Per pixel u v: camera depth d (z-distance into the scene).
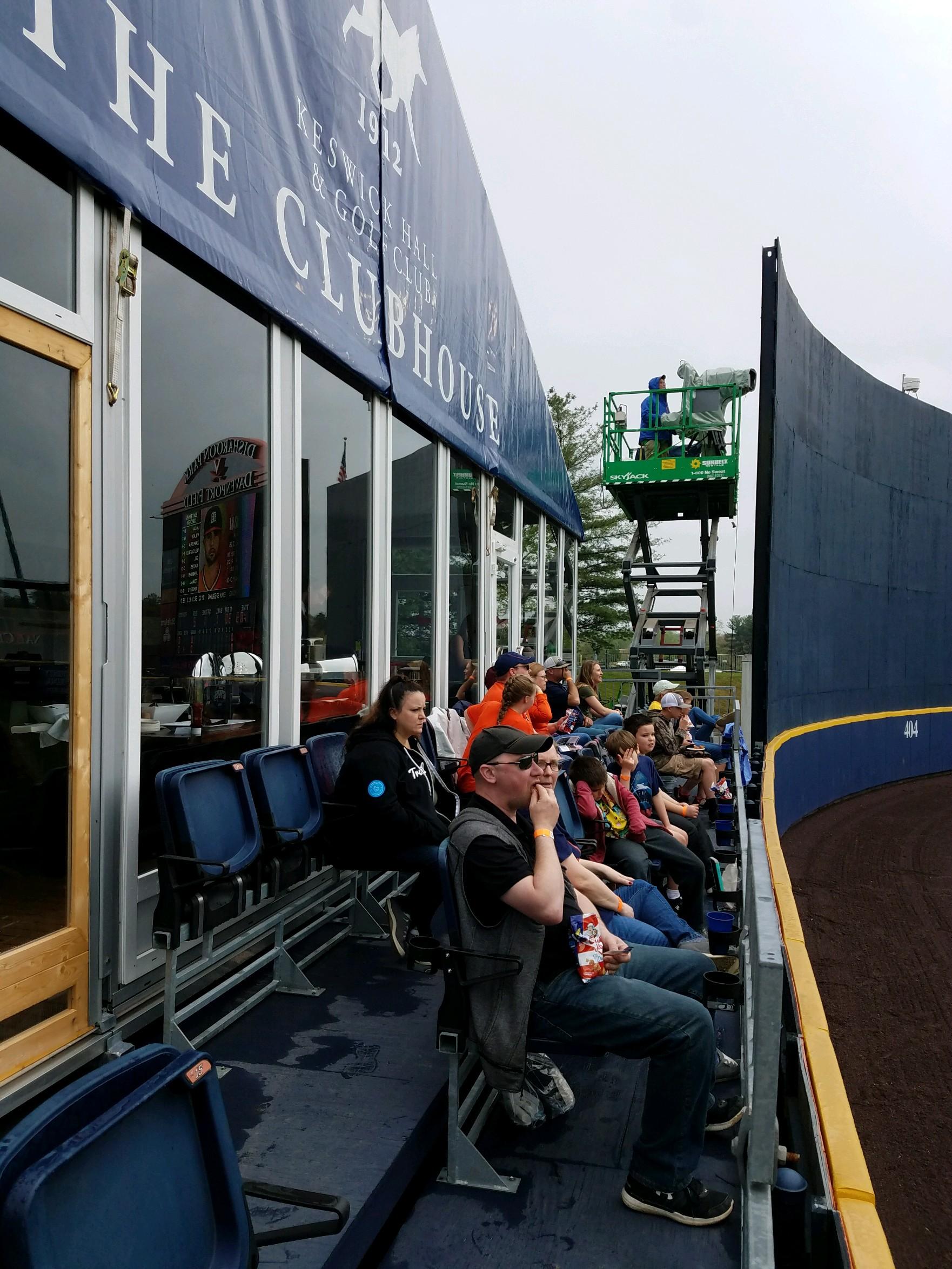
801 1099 3.38
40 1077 2.71
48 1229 1.26
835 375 13.91
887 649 16.44
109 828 3.08
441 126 6.47
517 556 9.27
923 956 7.40
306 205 4.40
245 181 3.84
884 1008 6.32
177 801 3.05
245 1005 3.63
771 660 11.12
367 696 5.32
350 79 4.88
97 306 3.03
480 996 2.74
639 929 3.79
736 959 4.27
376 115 5.26
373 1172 2.63
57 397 2.89
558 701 9.12
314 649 4.71
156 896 3.35
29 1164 1.32
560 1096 3.21
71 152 2.76
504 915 2.73
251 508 4.07
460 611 7.25
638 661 13.35
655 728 7.89
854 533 14.92
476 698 7.75
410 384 5.84
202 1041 3.34
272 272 4.05
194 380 3.64
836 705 14.54
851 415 14.61
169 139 3.30
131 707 3.17
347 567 5.09
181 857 3.01
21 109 2.56
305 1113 2.94
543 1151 3.05
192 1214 1.55
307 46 4.39
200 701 3.70
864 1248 2.62
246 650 4.05
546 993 2.81
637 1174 2.72
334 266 4.73
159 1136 1.52
